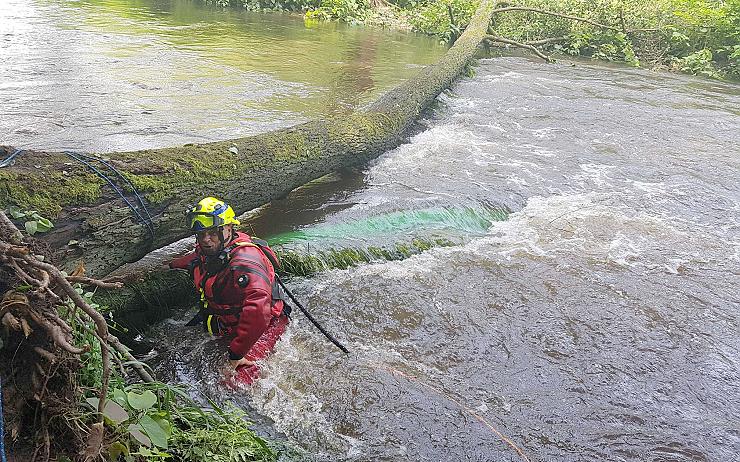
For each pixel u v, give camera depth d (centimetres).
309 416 351
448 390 379
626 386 395
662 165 786
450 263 522
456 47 1181
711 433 362
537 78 1216
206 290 385
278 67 1080
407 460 326
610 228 608
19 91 799
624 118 973
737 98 1185
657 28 1474
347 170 681
